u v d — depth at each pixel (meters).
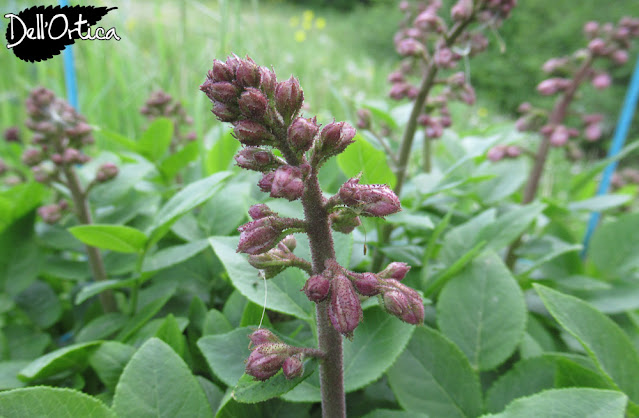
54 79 0.61
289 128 0.14
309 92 0.84
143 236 0.24
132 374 0.17
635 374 0.18
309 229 0.15
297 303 0.20
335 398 0.17
